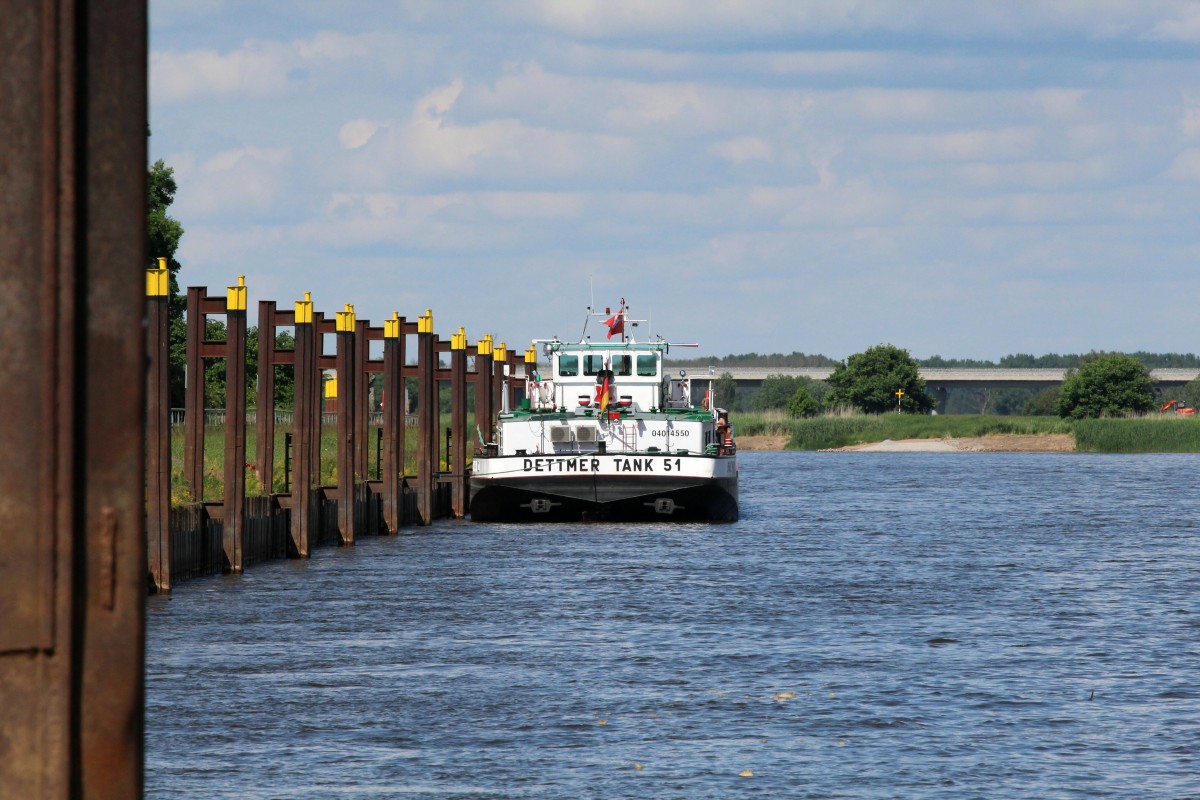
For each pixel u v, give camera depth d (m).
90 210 17.97
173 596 123.44
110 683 18.34
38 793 18.06
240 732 73.50
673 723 76.25
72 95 17.66
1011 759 68.81
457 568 151.38
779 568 155.50
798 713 78.94
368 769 66.38
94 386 18.08
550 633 107.50
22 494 17.80
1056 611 122.06
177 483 152.00
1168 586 141.50
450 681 87.31
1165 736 73.81
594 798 61.69
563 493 198.25
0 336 17.62
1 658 17.94
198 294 135.88
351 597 126.06
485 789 63.03
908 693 84.56
